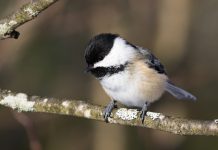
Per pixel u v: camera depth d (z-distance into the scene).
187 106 12.46
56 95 12.55
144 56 7.84
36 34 11.71
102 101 11.80
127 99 7.73
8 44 11.34
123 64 7.50
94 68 7.54
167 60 11.55
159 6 11.67
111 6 12.08
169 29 11.53
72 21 12.20
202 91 12.57
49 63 12.62
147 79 7.66
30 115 12.48
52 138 12.55
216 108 12.52
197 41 12.61
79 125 12.55
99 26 12.03
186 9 11.48
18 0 10.93
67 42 12.60
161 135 11.91
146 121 6.14
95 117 6.46
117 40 7.60
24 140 12.52
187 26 11.54
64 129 12.62
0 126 12.37
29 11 5.86
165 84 8.21
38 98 6.65
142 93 7.68
